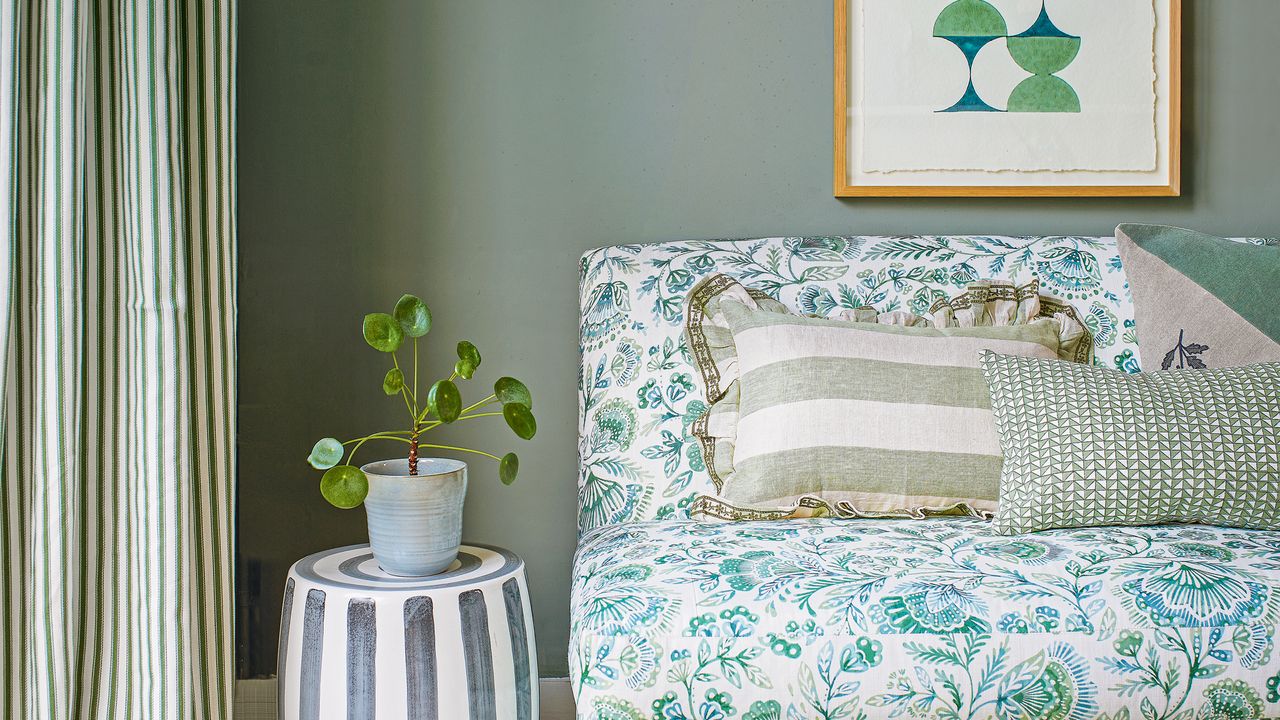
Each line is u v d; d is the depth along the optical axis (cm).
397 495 142
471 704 137
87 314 142
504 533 204
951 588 115
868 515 155
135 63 142
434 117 201
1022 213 208
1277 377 148
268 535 199
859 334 164
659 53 204
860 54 204
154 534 141
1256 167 209
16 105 129
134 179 143
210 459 151
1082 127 205
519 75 202
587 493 175
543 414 204
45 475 132
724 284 181
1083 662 108
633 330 180
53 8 133
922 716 108
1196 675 108
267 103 198
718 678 109
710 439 170
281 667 145
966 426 156
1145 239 181
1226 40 208
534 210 203
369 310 201
